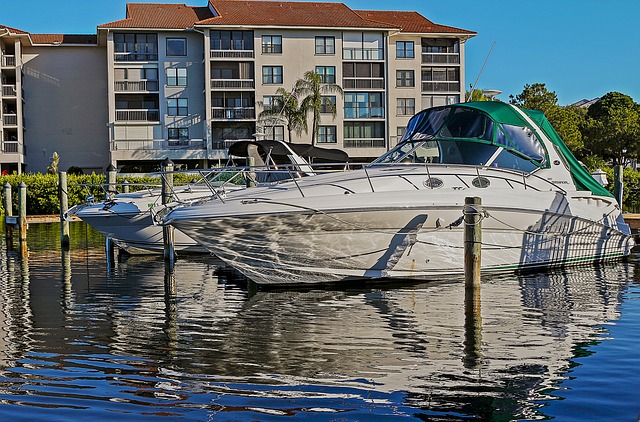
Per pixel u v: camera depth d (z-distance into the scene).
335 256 11.77
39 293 12.06
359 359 7.67
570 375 7.04
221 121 49.84
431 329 9.02
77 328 9.23
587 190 14.23
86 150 53.44
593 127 62.31
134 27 49.38
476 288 10.83
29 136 52.88
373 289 12.01
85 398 6.46
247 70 50.28
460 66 53.81
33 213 38.09
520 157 13.33
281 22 50.12
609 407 6.18
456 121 13.41
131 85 50.03
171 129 50.50
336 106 50.75
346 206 11.18
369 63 51.59
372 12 57.56
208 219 10.99
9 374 7.15
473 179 12.53
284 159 17.66
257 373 7.19
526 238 13.21
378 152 51.56
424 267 12.28
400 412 6.10
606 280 13.00
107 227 17.42
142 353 7.96
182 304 10.93
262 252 11.57
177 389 6.71
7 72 51.97
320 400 6.40
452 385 6.77
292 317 9.84
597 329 8.97
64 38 54.41
